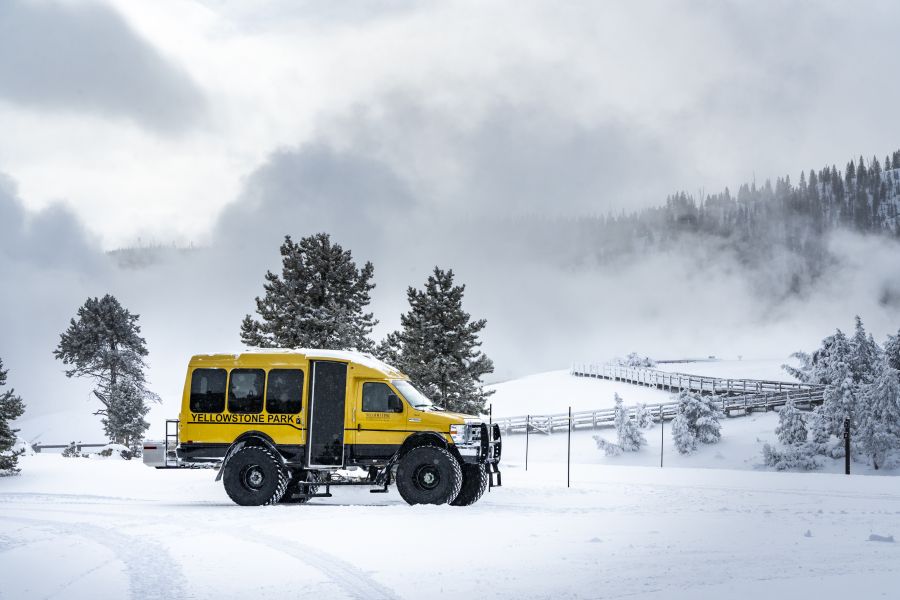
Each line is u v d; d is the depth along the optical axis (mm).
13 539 13164
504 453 58312
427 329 40000
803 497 18984
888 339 56312
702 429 53469
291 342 34469
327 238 36094
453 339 39875
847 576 10094
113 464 32969
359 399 18375
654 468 32062
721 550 11938
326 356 18547
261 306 35469
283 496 19219
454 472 17578
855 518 15281
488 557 11422
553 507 17469
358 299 37000
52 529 14250
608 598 9023
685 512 16438
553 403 75000
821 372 64312
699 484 22844
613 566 10773
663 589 9422
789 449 48938
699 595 9086
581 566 10781
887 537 12680
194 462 18531
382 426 18219
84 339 62656
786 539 12906
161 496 20453
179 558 11438
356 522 14992
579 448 57312
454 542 12695
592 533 13602
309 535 13445
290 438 18234
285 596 9188
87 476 26594
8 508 17594
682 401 54031
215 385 18672
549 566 10789
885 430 47312
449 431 17938
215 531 13969
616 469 31281
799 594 9086
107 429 59594
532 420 64562
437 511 16594
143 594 9297
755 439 53094
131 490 21875
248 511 16766
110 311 63781
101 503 18703
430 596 9164
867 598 8859
